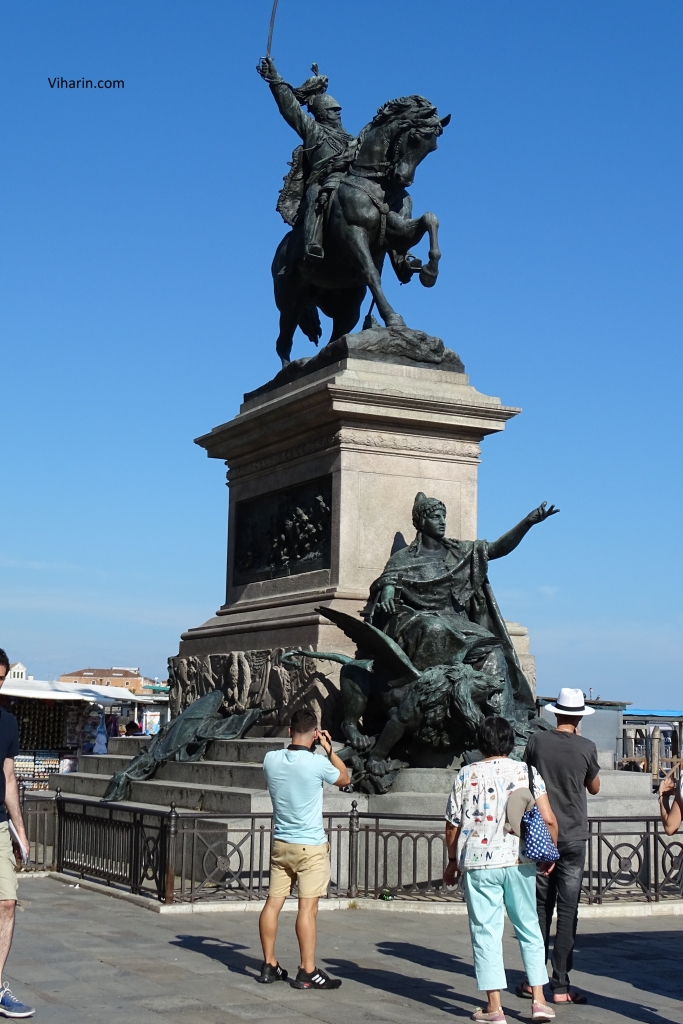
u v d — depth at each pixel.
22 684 44.22
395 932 12.73
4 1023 8.77
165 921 13.09
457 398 19.55
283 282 22.44
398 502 19.50
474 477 20.03
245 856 15.00
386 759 16.58
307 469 20.27
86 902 14.56
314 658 18.28
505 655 17.81
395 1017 9.18
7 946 9.03
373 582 18.11
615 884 15.48
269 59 22.41
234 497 22.72
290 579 20.39
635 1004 10.02
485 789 9.34
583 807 10.41
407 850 15.06
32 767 39.94
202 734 19.66
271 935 10.26
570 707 10.65
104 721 43.25
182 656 22.78
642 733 36.56
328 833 14.48
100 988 9.87
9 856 9.11
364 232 20.70
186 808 17.58
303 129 22.05
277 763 10.33
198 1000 9.52
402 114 20.66
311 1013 9.20
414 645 17.17
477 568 18.16
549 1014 9.29
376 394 19.06
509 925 13.58
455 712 16.20
